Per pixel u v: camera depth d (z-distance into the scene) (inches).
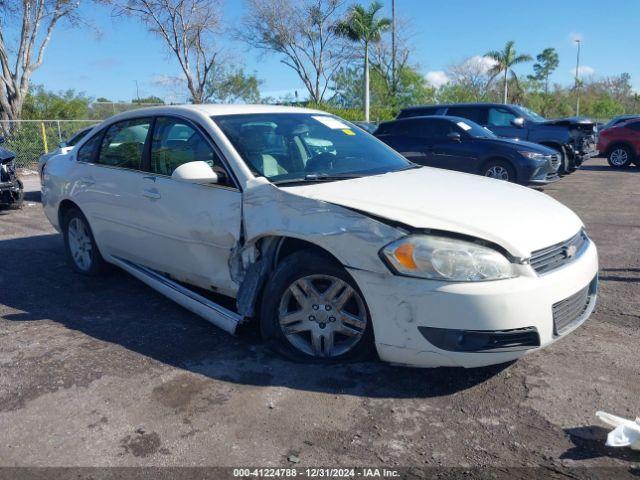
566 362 145.3
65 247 230.4
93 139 213.3
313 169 162.9
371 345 135.6
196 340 161.0
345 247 130.1
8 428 119.6
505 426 118.3
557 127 515.5
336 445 112.9
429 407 125.6
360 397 129.8
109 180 195.9
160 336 164.4
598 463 106.3
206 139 164.7
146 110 191.9
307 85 1551.4
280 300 143.9
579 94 2194.9
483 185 158.4
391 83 1561.3
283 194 141.9
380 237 125.8
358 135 192.7
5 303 194.4
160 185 174.6
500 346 121.2
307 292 141.4
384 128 497.4
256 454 110.4
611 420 114.4
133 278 220.4
